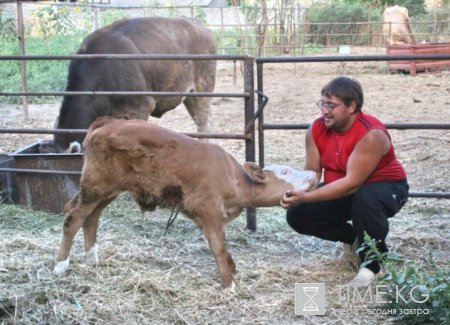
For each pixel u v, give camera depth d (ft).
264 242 16.90
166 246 16.44
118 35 22.77
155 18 25.23
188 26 26.20
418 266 13.71
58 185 19.38
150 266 14.98
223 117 36.11
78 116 20.56
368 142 12.85
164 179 13.10
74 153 19.38
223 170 13.09
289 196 12.96
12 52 46.68
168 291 13.34
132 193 13.57
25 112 35.37
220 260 13.32
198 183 13.01
